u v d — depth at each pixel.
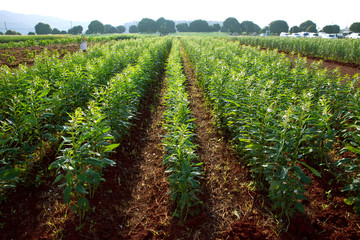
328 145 4.13
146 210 3.87
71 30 127.25
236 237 3.29
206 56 12.94
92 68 7.94
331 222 3.47
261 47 32.88
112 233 3.40
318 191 4.11
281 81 7.36
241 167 4.87
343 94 6.09
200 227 3.52
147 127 7.04
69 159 3.20
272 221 3.54
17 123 4.32
